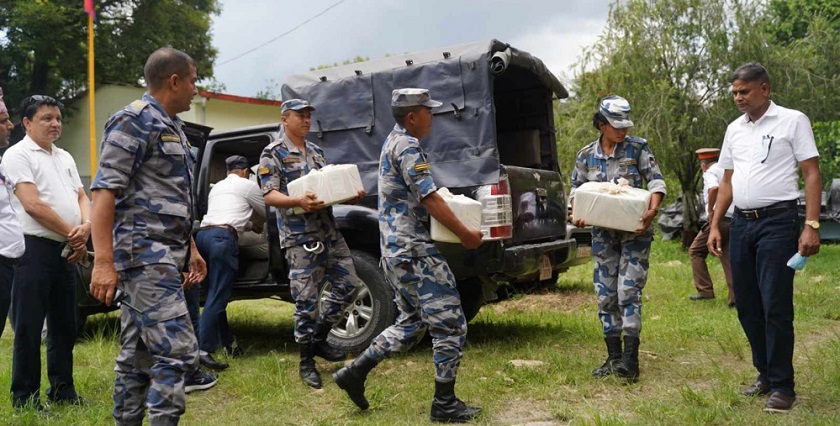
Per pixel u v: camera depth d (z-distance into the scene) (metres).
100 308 6.29
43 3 24.09
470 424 3.81
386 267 3.91
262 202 5.63
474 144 5.32
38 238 4.01
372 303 5.41
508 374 4.73
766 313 3.90
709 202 7.38
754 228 3.96
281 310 8.30
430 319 3.82
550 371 4.77
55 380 4.27
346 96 5.92
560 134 13.27
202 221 5.51
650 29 12.48
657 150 12.12
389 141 3.89
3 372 4.93
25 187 3.90
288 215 4.80
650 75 12.51
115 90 23.72
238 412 4.19
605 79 12.70
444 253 5.24
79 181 4.35
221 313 5.45
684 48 12.38
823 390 4.20
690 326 6.13
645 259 4.59
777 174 3.89
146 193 3.03
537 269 5.66
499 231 5.16
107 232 2.92
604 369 4.68
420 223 3.85
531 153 6.58
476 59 5.35
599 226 4.50
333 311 5.02
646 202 4.42
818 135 12.21
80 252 4.05
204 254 5.44
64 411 4.12
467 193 5.30
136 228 3.00
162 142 3.04
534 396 4.29
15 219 3.89
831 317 6.51
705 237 7.62
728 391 4.14
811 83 12.24
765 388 4.14
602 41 12.86
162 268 3.01
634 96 12.47
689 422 3.70
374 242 5.55
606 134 4.75
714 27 12.22
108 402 4.32
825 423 3.53
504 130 6.75
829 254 11.73
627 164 4.75
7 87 25.64
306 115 5.00
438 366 3.85
